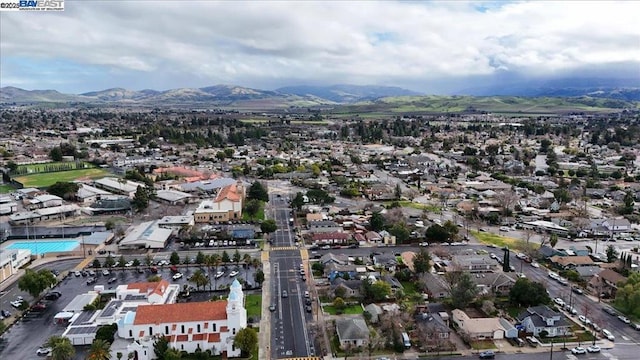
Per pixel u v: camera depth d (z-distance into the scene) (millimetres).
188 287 157750
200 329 122750
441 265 180500
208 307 125812
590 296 155250
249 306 145750
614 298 151750
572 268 174625
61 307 146250
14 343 124500
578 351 121312
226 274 172250
